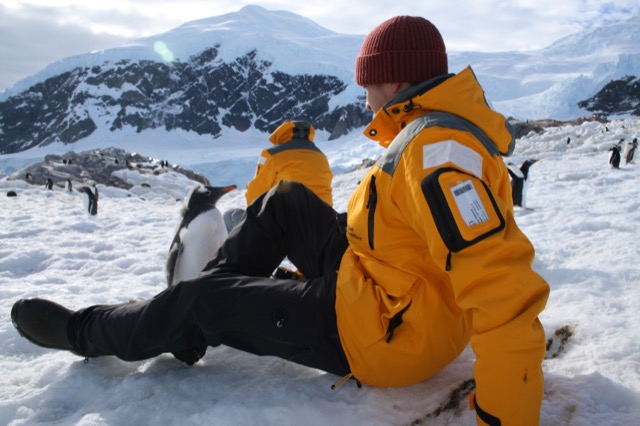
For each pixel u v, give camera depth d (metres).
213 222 2.86
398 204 1.47
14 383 1.96
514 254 1.30
